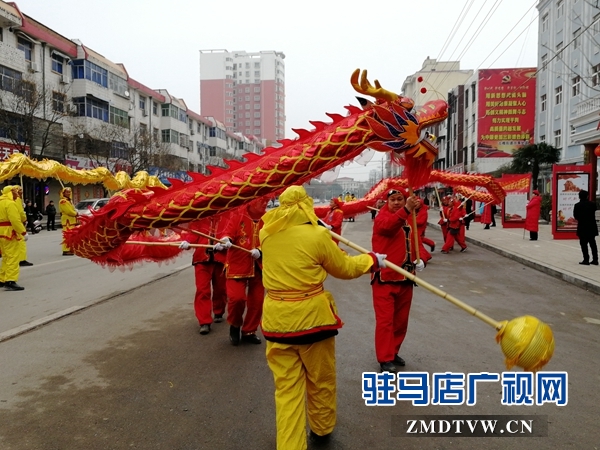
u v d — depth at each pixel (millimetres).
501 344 2719
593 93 23250
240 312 5074
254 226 5070
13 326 5773
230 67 107250
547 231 18766
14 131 23094
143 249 4594
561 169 15188
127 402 3699
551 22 28625
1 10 23266
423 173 3693
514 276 9523
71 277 9273
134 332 5602
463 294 7773
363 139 3320
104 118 31875
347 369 4379
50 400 3734
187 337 5414
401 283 4203
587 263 10094
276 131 110562
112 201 3396
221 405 3646
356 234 20141
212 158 50375
